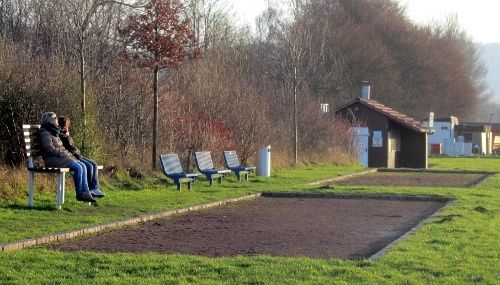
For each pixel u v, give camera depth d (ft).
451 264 33.14
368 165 150.20
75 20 71.97
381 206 62.64
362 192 72.02
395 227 48.93
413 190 75.05
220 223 49.93
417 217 54.70
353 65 232.73
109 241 40.73
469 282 29.50
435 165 162.81
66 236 40.98
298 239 43.16
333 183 89.56
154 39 73.67
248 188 74.43
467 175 113.09
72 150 53.98
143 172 73.05
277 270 30.94
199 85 94.32
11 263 31.53
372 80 235.40
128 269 30.73
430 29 271.49
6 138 61.11
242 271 30.66
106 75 80.69
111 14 91.04
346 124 136.67
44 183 56.39
